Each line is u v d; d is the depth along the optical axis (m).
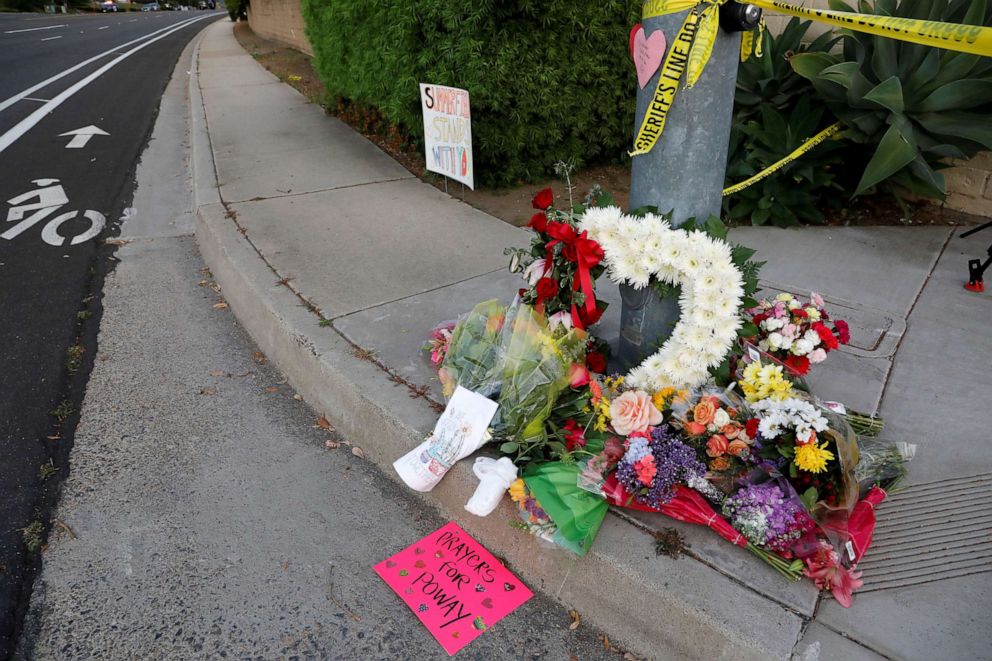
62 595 2.36
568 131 6.01
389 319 3.63
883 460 2.40
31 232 5.66
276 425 3.28
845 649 1.88
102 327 4.14
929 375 3.07
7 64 16.31
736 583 2.07
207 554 2.53
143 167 7.61
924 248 4.45
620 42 5.73
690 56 2.29
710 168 2.56
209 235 5.00
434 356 3.13
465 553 2.56
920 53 4.41
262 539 2.61
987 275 4.04
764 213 4.90
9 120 9.80
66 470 2.94
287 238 4.77
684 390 2.48
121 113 10.45
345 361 3.25
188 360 3.81
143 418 3.30
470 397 2.60
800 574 2.08
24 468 2.94
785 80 5.09
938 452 2.61
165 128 9.46
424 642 2.22
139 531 2.63
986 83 4.10
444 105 5.35
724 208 5.07
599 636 2.25
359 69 6.81
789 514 2.09
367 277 4.15
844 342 2.76
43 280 4.77
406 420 2.83
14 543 2.56
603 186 5.98
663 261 2.48
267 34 20.58
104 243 5.48
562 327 2.72
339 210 5.34
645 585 2.09
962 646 1.89
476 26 5.14
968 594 2.05
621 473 2.25
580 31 5.57
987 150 4.67
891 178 4.77
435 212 5.31
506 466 2.41
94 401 3.42
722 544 2.20
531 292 2.82
